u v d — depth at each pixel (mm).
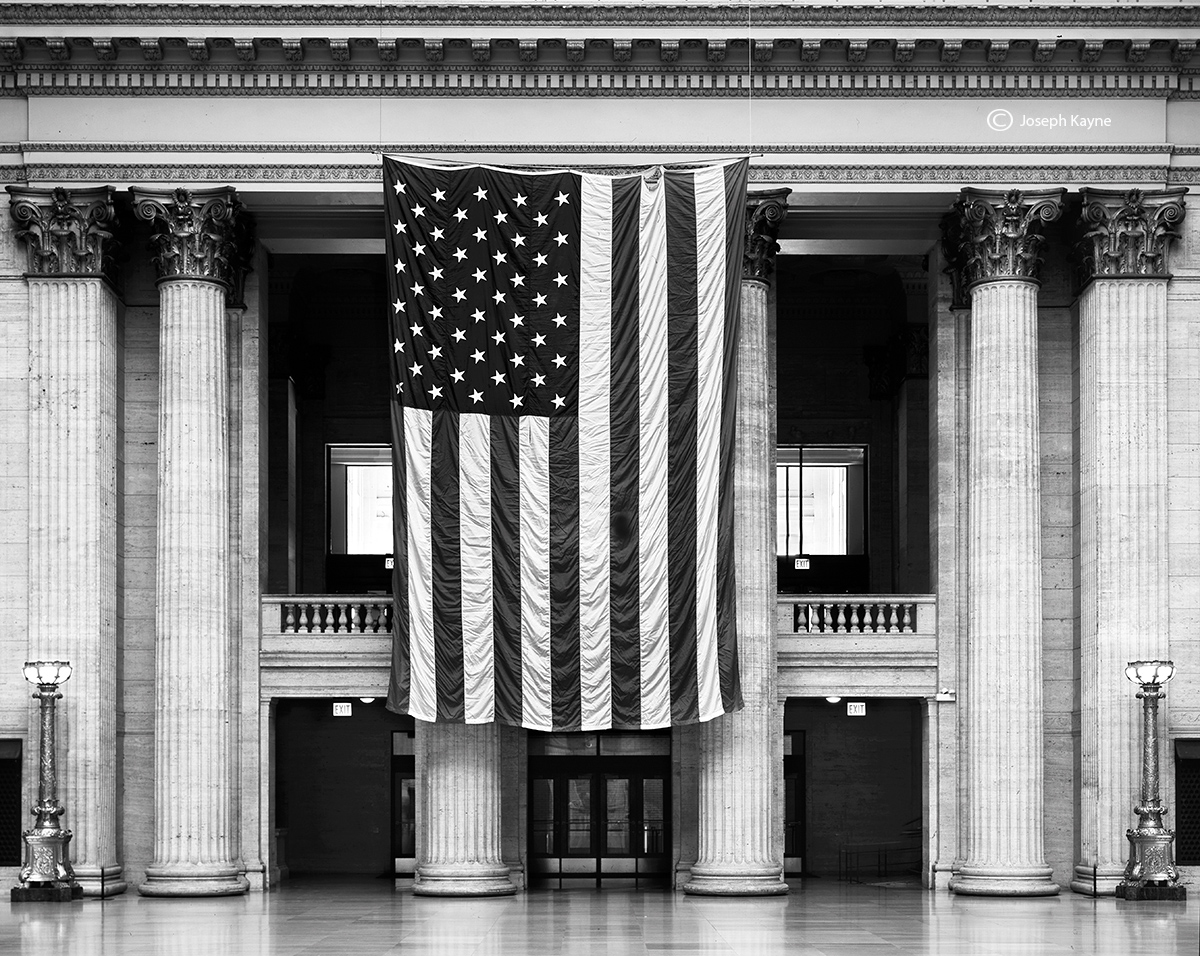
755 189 32344
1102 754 31594
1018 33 31984
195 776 31250
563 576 30734
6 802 31875
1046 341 34094
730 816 31453
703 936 23422
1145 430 32312
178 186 32188
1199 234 32938
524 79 32375
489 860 31844
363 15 31781
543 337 31094
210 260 32281
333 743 40812
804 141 32406
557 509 30844
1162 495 32188
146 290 33781
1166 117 32781
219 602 31922
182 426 31953
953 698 33406
